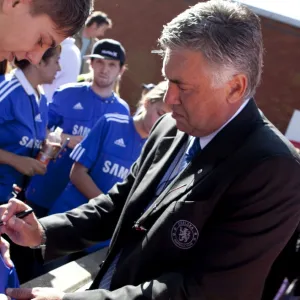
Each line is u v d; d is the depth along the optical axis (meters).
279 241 1.26
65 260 2.70
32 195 2.94
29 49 1.23
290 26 4.73
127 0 5.34
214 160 1.32
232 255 1.24
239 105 1.34
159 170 1.50
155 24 5.28
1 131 2.44
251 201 1.23
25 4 1.14
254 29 1.25
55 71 2.57
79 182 2.52
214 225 1.28
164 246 1.31
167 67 1.26
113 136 2.53
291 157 1.25
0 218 1.51
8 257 1.46
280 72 4.88
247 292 1.26
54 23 1.18
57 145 2.60
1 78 2.45
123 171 2.55
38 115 2.54
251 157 1.26
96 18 4.57
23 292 1.33
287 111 4.91
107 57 3.09
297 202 1.26
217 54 1.20
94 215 1.66
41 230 1.56
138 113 2.62
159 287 1.24
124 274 1.40
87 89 3.15
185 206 1.29
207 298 1.24
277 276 1.56
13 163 2.40
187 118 1.33
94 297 1.29
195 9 1.25
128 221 1.49
